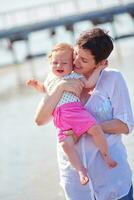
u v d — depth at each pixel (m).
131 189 4.29
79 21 35.78
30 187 8.12
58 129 4.23
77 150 4.20
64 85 4.18
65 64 4.21
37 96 21.06
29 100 20.31
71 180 4.21
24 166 9.61
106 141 4.15
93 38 4.10
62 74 4.23
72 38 35.84
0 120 16.39
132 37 42.03
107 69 4.28
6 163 10.10
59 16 35.69
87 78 4.25
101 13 35.97
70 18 35.69
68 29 35.81
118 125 4.20
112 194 4.20
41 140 11.71
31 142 11.73
